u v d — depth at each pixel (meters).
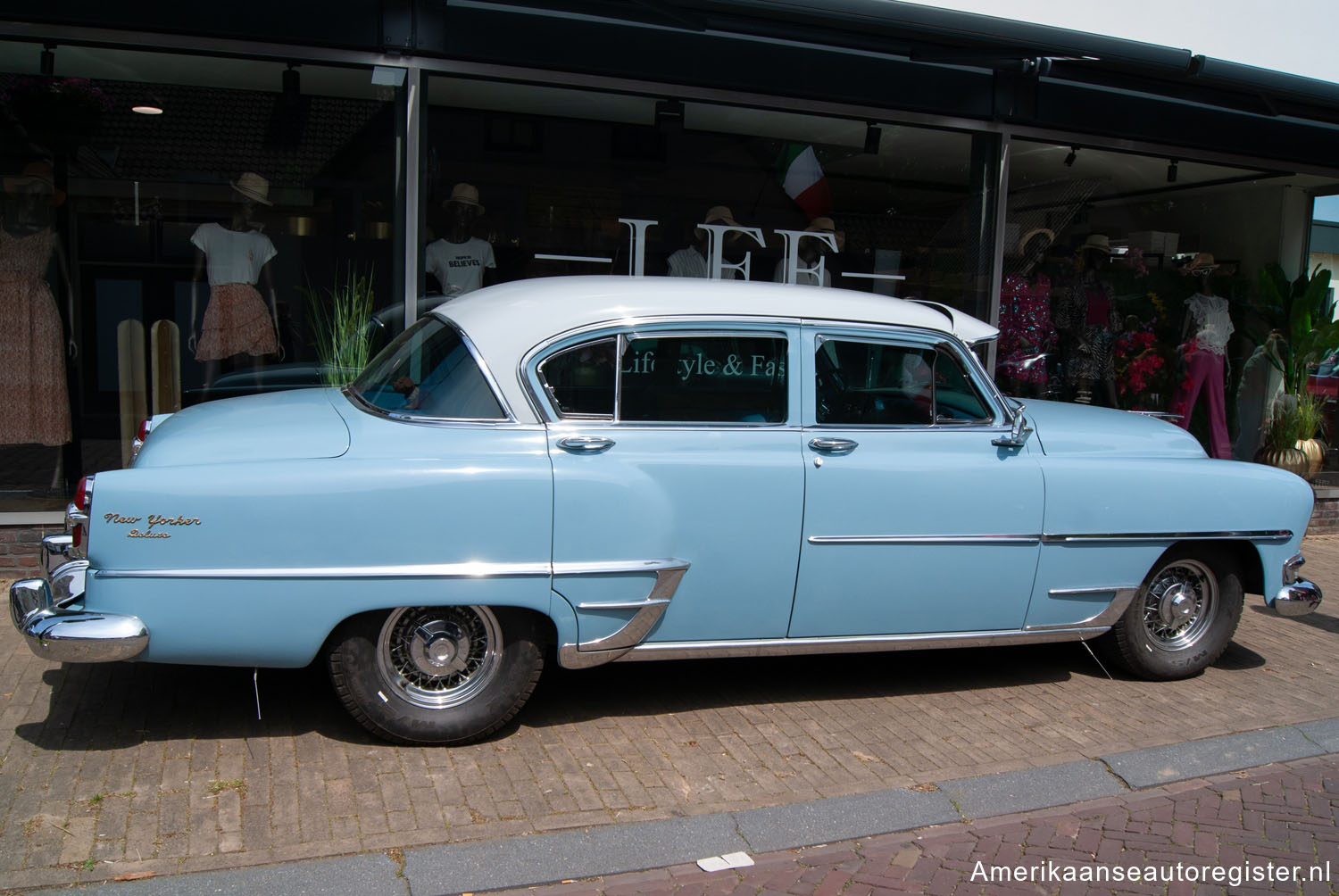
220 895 3.04
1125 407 9.31
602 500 4.04
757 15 6.38
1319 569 7.97
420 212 6.81
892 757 4.25
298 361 6.89
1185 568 5.23
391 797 3.68
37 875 3.10
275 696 4.51
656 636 4.27
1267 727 4.72
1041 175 8.54
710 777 3.98
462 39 6.52
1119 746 4.45
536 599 4.00
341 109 6.71
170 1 6.03
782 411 4.38
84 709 4.30
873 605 4.53
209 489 3.68
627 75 6.91
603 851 3.39
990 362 8.35
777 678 5.09
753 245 7.84
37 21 5.92
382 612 3.92
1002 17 7.29
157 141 6.62
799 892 3.26
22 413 6.50
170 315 6.78
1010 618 4.79
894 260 8.14
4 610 5.50
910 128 7.88
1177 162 8.85
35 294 6.50
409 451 3.94
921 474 4.50
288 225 6.79
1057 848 3.60
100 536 3.61
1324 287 9.59
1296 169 9.09
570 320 4.16
